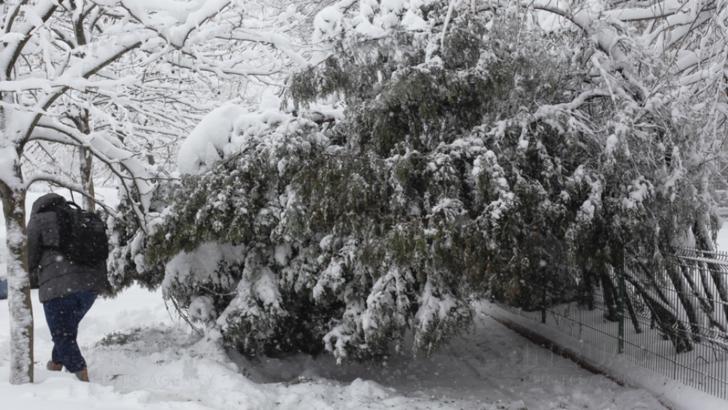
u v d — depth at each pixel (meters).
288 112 7.66
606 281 7.86
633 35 8.16
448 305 6.57
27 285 5.70
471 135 6.73
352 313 6.98
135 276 7.98
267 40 7.64
